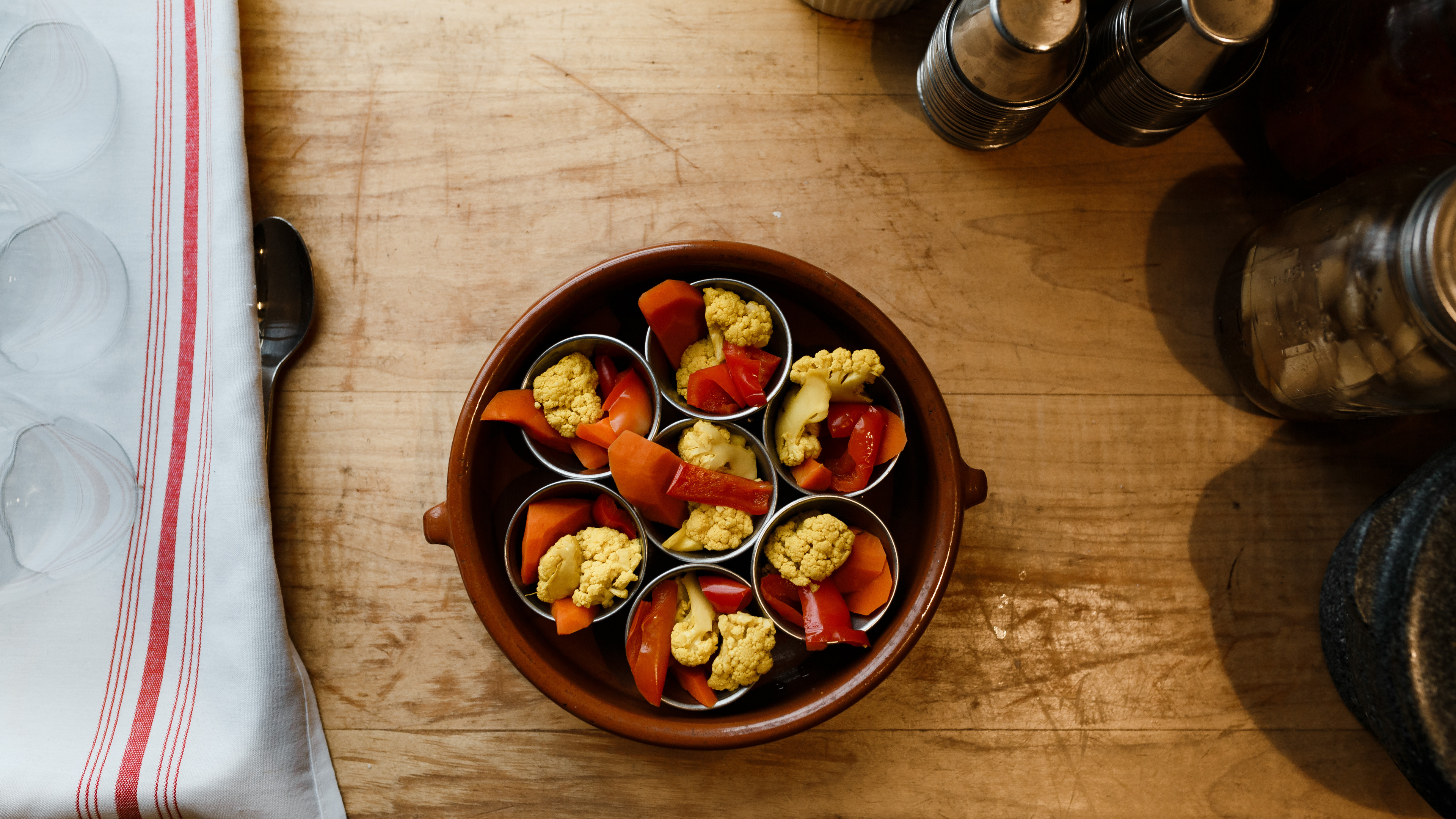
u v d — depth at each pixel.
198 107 0.61
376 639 0.60
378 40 0.63
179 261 0.60
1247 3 0.54
